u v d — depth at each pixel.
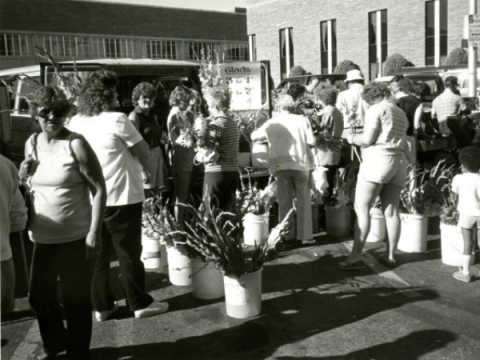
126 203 4.11
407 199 5.92
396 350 3.79
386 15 29.00
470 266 5.25
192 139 5.34
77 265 3.52
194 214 4.77
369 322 4.22
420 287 4.91
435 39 27.14
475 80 11.81
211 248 4.29
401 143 5.14
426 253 5.88
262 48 35.94
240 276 4.28
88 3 31.50
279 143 6.05
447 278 5.12
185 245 4.68
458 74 14.52
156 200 5.61
